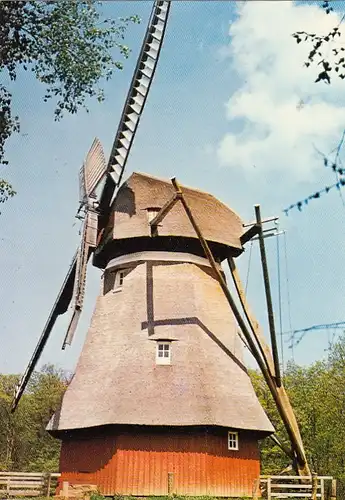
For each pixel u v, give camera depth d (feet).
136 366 87.15
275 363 86.79
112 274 99.04
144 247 96.94
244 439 86.58
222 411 83.35
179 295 93.61
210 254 85.71
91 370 90.89
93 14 56.24
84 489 81.10
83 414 85.92
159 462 81.30
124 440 82.17
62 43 56.59
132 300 93.91
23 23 54.24
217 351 90.27
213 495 80.38
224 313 95.81
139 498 78.33
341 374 148.97
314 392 154.40
